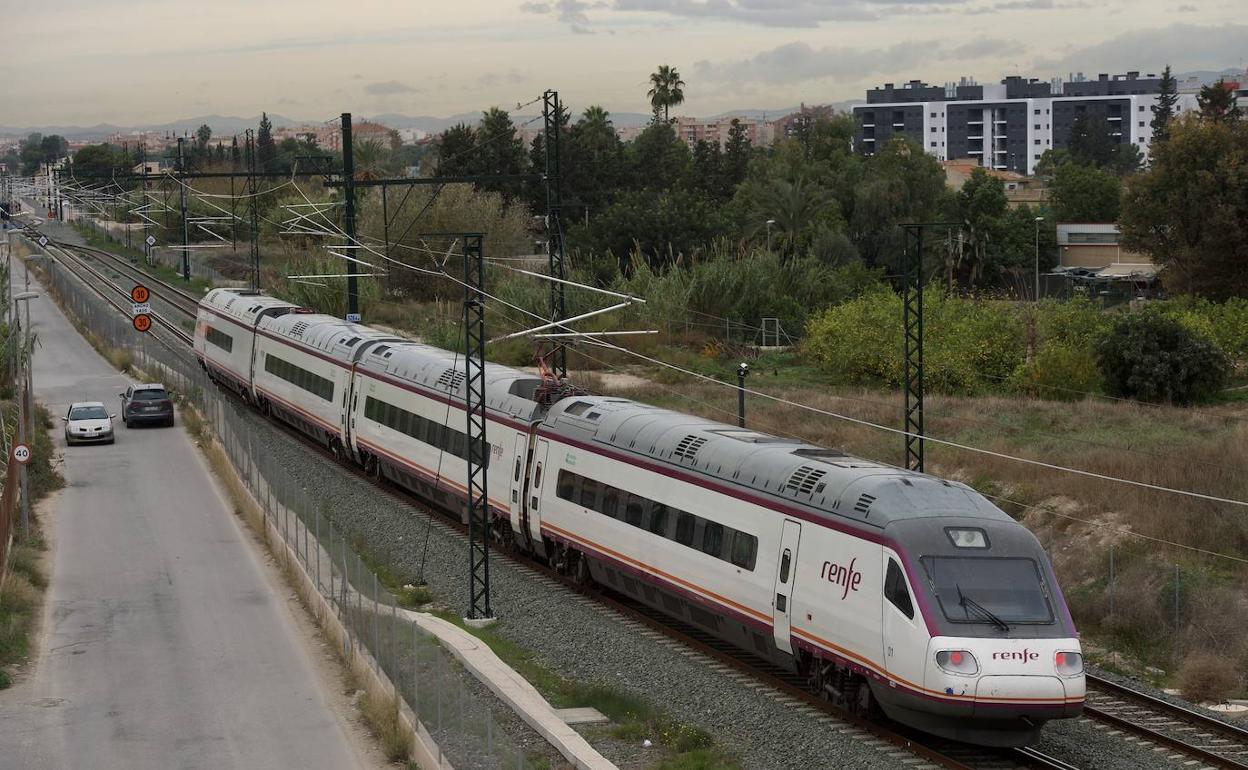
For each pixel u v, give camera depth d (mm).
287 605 29125
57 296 101750
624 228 89188
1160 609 27156
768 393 56781
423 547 34281
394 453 40000
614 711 21297
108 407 59594
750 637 23547
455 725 17656
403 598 29734
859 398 54625
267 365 53688
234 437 42469
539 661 25000
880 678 19828
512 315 69062
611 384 60406
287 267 84812
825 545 21500
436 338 68062
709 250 88375
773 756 19250
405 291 90625
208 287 100938
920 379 33969
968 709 18594
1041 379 55312
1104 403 51906
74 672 24328
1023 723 18906
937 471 40500
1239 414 50500
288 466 45062
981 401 52250
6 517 31828
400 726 20047
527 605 28906
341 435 44594
